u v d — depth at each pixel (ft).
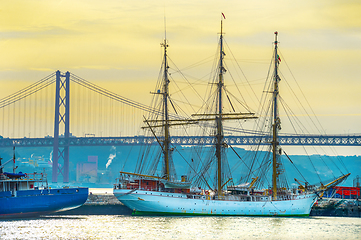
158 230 655.35
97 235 618.44
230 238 614.34
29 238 593.42
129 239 597.11
